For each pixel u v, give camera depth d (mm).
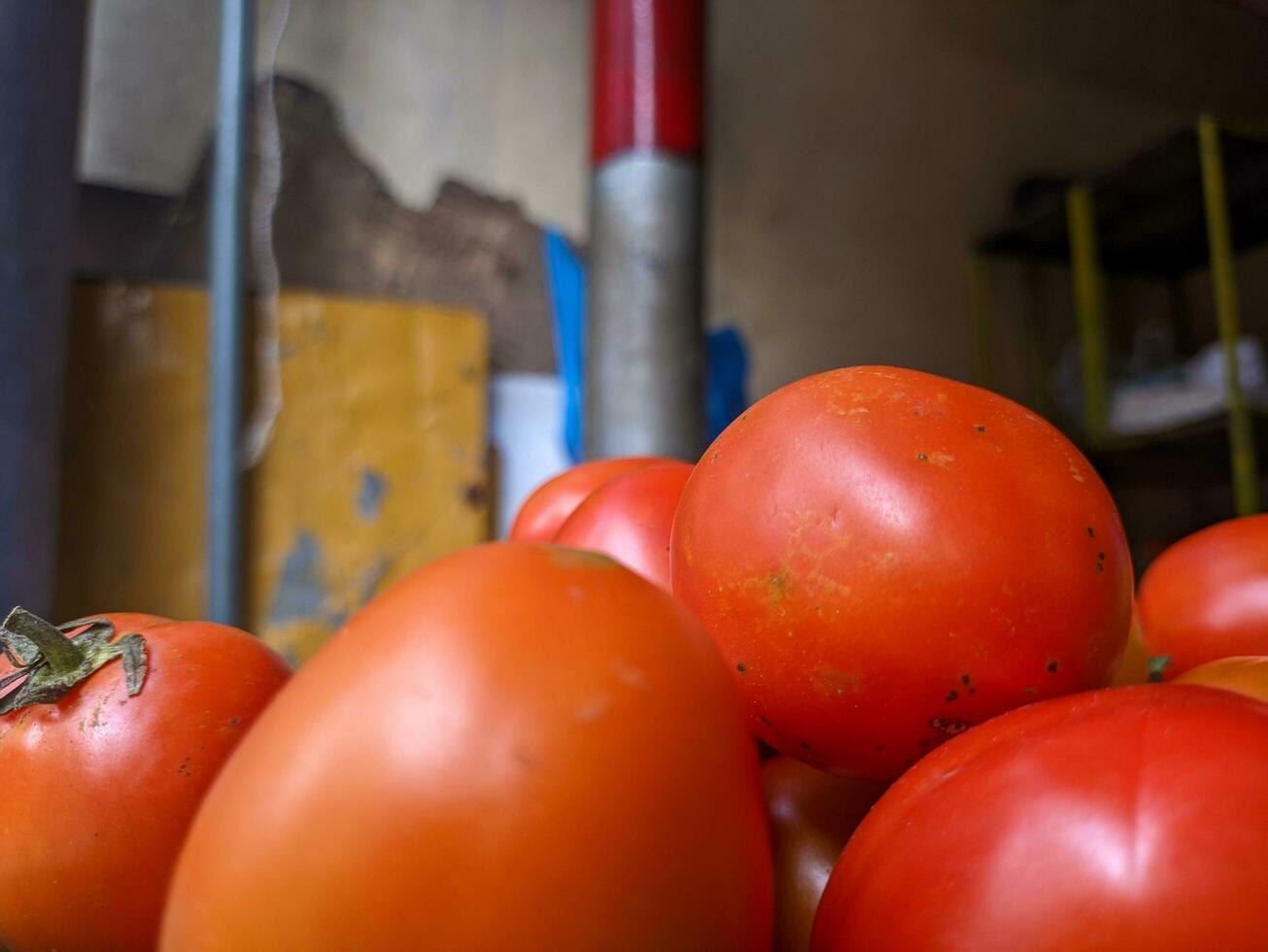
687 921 91
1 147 631
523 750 88
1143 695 107
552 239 1080
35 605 639
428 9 1114
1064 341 1516
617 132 944
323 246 1022
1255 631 212
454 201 1092
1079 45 1589
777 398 144
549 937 86
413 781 87
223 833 91
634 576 107
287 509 867
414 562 904
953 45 1483
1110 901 89
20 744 141
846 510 125
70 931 138
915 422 130
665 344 924
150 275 904
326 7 1061
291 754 91
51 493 656
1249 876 86
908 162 1424
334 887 85
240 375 749
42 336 647
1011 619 120
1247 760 94
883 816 113
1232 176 1243
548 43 1167
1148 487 1522
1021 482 125
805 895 138
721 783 96
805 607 125
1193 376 1221
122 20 931
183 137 936
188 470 827
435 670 92
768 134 1335
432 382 937
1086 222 1264
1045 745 104
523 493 1064
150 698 143
